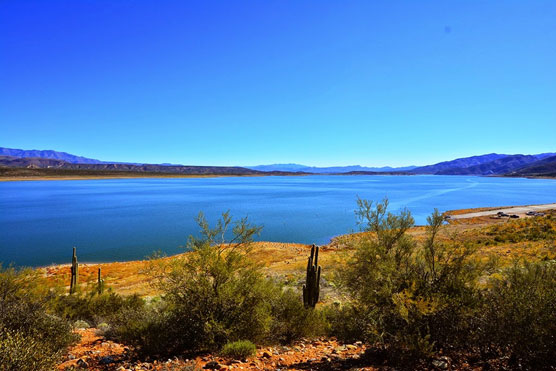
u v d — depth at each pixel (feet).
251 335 21.04
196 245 22.33
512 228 114.73
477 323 15.05
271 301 25.13
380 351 17.20
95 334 25.35
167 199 329.52
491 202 287.28
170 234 143.74
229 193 426.92
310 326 24.36
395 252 19.27
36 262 99.40
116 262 98.07
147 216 202.39
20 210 232.12
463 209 225.76
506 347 14.29
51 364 13.85
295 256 96.89
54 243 126.00
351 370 14.46
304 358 18.24
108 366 17.15
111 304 34.06
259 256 95.66
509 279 16.71
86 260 102.42
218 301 20.47
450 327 15.17
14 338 13.46
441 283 16.79
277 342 22.80
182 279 21.25
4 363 12.15
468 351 15.07
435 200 308.81
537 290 14.74
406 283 16.93
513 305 14.32
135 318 24.34
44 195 372.58
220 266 20.95
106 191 453.99
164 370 15.67
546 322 12.93
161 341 19.40
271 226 167.63
